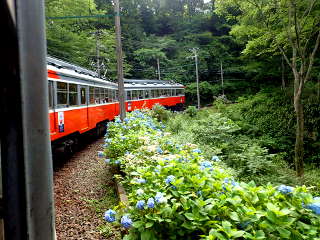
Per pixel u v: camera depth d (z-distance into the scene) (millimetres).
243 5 11164
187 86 40312
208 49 43312
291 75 25375
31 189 824
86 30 27812
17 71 808
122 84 10188
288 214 1910
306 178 7918
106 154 5766
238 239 1906
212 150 7473
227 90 39906
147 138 4883
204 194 2326
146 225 2020
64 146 8352
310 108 16953
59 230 3727
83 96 9570
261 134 16250
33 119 833
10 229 803
